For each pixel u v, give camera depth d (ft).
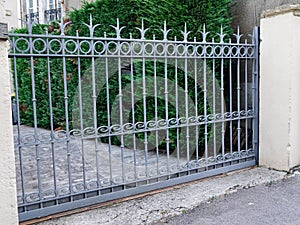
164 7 15.40
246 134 14.56
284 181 12.87
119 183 11.21
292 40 13.06
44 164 16.16
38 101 25.86
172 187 12.31
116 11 18.39
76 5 30.99
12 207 7.63
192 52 12.54
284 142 13.67
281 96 13.57
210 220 9.79
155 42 11.39
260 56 14.16
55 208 10.00
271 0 16.22
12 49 8.92
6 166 7.50
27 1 40.01
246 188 12.24
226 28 16.24
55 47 10.64
